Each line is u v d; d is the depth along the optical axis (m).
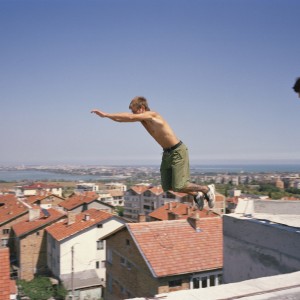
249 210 8.02
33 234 43.19
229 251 7.31
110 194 123.62
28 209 49.44
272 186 193.12
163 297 2.51
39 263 43.06
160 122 3.96
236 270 7.06
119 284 23.73
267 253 6.24
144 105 3.99
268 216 7.17
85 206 70.75
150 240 20.89
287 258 5.75
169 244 20.78
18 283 36.88
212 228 23.09
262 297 2.61
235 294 2.63
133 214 101.12
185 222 23.14
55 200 80.94
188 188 4.20
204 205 4.49
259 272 6.43
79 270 37.72
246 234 6.80
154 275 18.14
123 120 3.72
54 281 37.16
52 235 39.16
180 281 18.98
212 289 2.70
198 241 21.50
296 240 5.58
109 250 25.73
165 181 4.37
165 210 56.75
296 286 2.81
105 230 39.19
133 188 102.75
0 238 49.34
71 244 37.50
